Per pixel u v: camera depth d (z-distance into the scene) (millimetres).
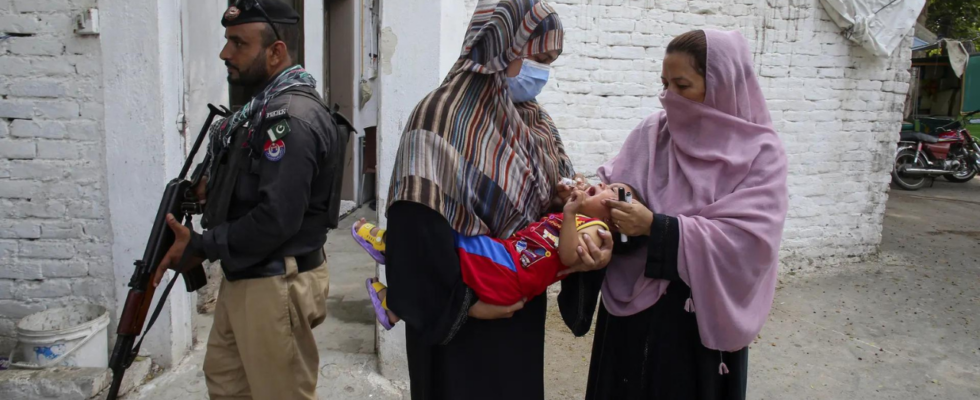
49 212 3123
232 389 2311
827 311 4613
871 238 5809
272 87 2145
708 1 4746
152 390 3111
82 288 3197
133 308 2119
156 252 2139
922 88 13438
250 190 2090
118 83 3004
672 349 1744
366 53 8344
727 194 1705
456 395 1664
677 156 1791
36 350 2916
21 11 2963
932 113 13469
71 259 3168
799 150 5297
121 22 2959
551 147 1892
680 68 1696
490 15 1622
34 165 3082
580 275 1856
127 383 3055
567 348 3852
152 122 3033
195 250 2105
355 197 7586
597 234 1601
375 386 3207
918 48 11336
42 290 3189
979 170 10891
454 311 1533
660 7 4621
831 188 5500
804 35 5086
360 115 8125
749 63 1763
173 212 2199
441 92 1596
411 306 1543
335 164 2281
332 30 7473
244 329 2162
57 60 3008
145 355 3264
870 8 5133
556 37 1666
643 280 1743
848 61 5270
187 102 3283
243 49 2193
